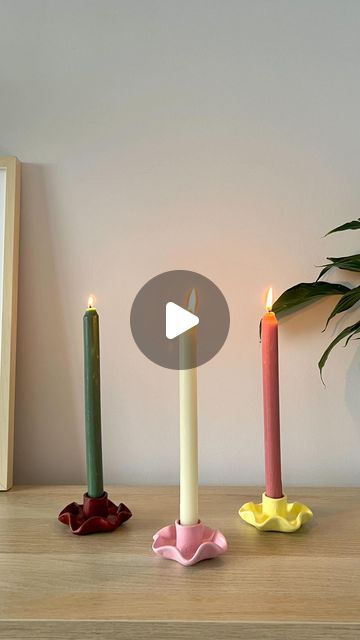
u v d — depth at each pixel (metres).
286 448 0.74
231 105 0.76
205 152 0.75
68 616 0.42
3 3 0.76
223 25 0.76
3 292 0.72
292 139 0.75
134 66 0.76
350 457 0.74
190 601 0.44
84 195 0.76
